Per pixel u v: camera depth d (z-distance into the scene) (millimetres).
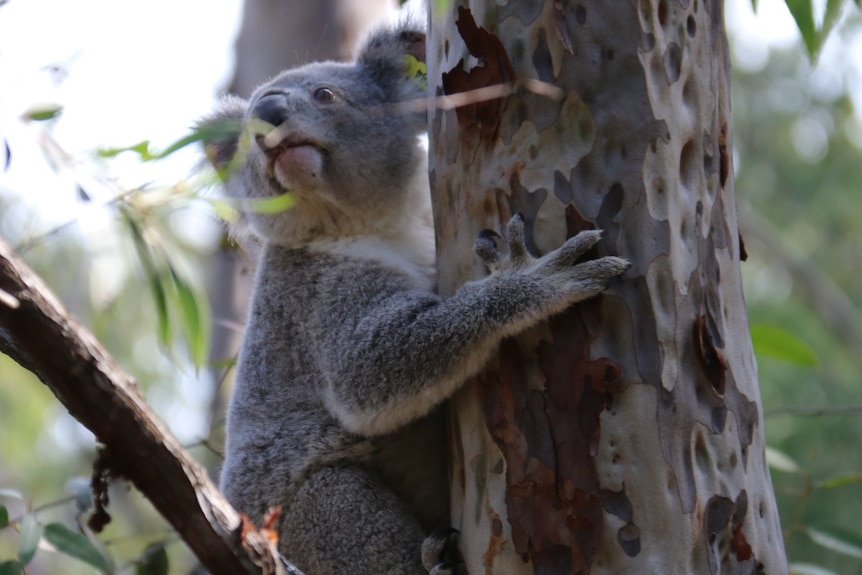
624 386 5586
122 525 18359
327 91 8586
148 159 5535
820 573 8500
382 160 8594
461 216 6332
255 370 8281
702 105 5898
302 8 13484
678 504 5473
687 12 5887
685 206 5773
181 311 8047
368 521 7371
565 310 5789
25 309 3768
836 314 20578
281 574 4617
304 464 7758
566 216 5824
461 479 6250
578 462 5621
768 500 5871
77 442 20234
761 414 6035
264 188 8523
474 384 6242
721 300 5867
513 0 5887
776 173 21422
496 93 5824
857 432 16359
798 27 7582
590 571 5496
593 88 5754
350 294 7770
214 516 4328
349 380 7320
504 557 5801
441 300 6719
